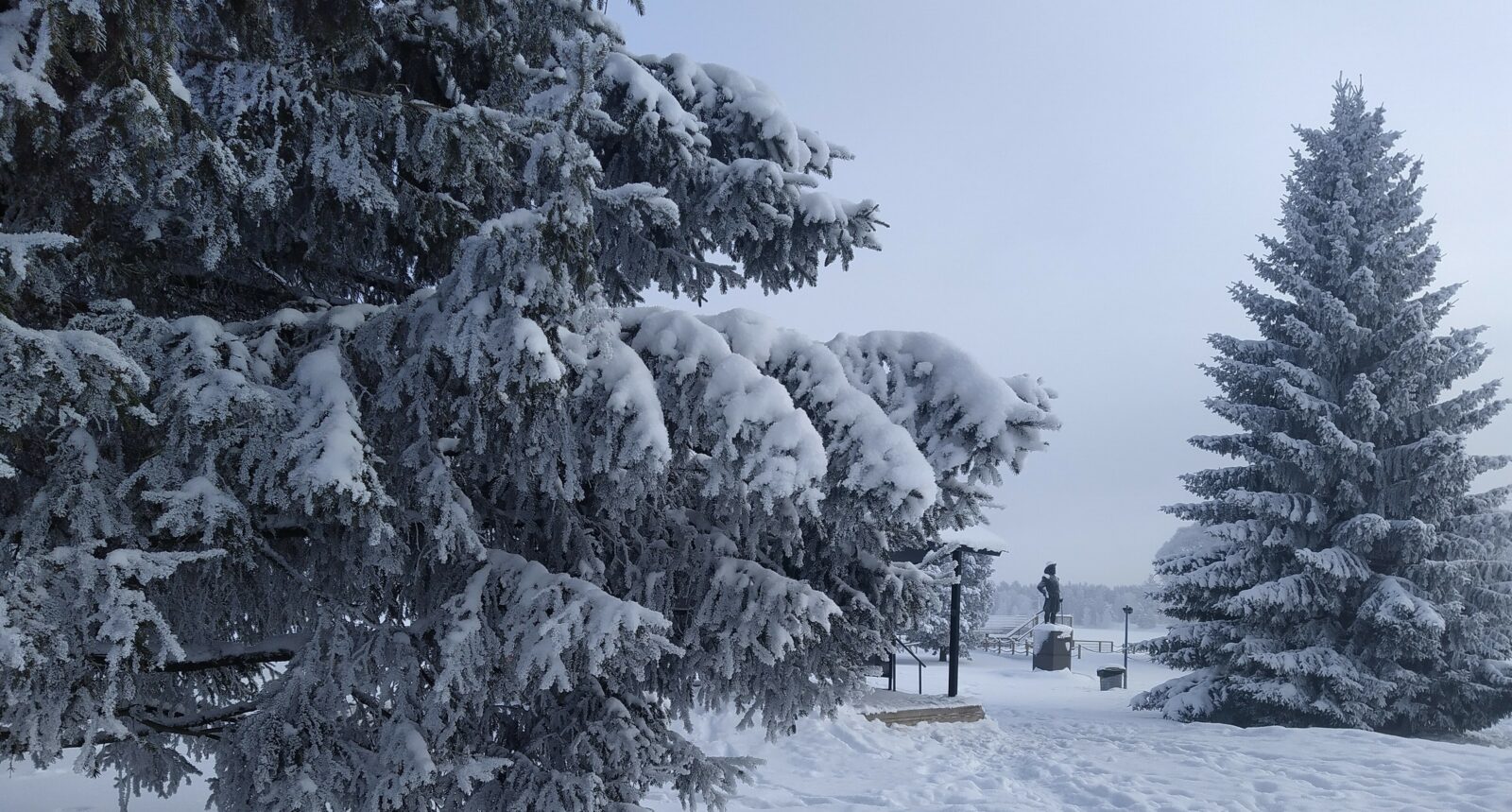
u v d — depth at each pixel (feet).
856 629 18.31
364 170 14.12
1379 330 73.05
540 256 12.55
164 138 10.84
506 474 15.30
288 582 14.58
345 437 11.78
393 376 13.50
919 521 15.58
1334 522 72.43
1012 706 74.90
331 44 14.85
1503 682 65.10
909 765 36.29
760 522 16.98
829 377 15.67
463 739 14.93
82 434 11.45
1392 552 69.67
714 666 16.53
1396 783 35.35
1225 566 72.59
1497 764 39.01
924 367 16.58
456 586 15.17
